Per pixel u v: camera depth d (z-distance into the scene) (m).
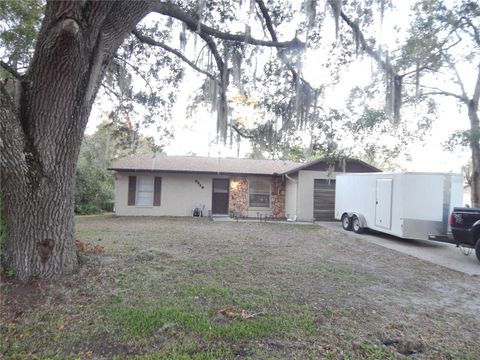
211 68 6.14
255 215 15.50
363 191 10.31
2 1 5.30
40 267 3.97
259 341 2.85
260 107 7.21
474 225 6.77
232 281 4.50
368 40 5.69
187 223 12.00
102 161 15.30
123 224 11.19
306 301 3.86
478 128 11.05
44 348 2.63
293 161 17.83
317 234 10.09
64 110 3.68
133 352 2.62
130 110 8.10
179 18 4.92
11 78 4.27
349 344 2.86
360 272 5.40
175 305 3.52
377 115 8.73
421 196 8.35
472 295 4.46
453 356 2.77
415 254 7.36
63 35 3.01
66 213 4.20
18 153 3.55
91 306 3.42
